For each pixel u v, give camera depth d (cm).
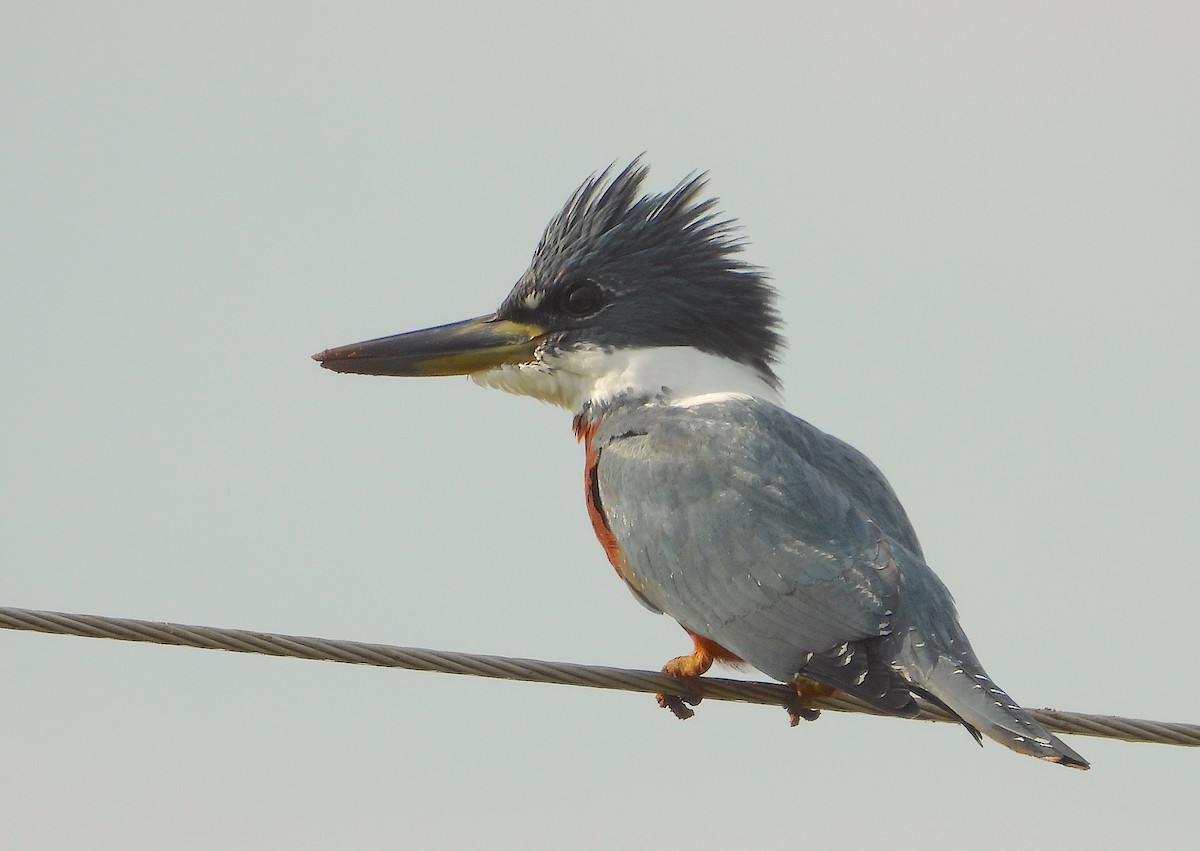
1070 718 1150
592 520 1352
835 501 1233
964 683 1113
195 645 1092
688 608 1243
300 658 1105
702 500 1254
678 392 1389
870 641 1165
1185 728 1152
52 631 1073
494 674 1154
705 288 1427
